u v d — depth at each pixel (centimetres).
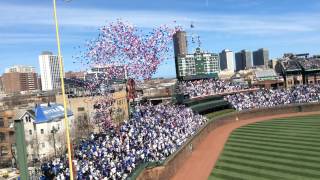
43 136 8250
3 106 11206
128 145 4491
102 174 3700
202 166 5047
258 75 16012
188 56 12494
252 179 4191
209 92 10812
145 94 12794
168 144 5234
